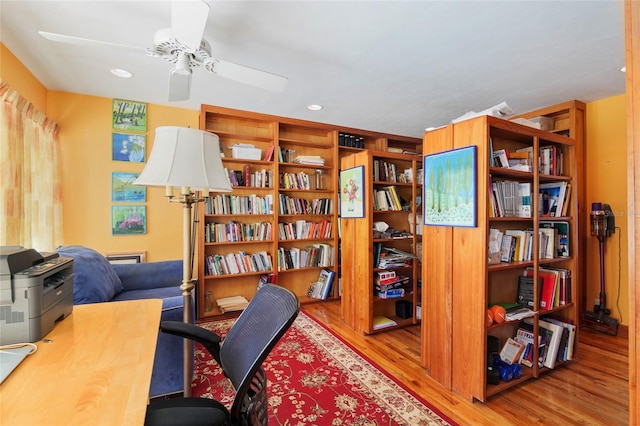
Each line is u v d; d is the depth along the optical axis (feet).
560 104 11.04
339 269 13.83
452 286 6.76
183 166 4.31
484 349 6.14
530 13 6.07
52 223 9.57
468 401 6.35
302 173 13.39
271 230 12.66
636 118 2.66
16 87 8.00
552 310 7.62
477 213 6.24
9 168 7.17
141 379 2.80
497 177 7.87
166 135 4.40
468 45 7.26
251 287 12.83
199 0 4.50
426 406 6.15
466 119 6.85
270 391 6.61
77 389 2.63
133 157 11.21
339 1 5.76
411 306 11.05
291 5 5.87
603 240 10.37
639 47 2.63
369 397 6.43
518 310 7.30
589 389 6.86
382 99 10.68
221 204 11.82
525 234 7.50
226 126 12.46
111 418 2.27
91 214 10.75
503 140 7.97
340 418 5.76
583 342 9.54
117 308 4.70
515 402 6.35
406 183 11.41
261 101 10.92
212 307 11.90
